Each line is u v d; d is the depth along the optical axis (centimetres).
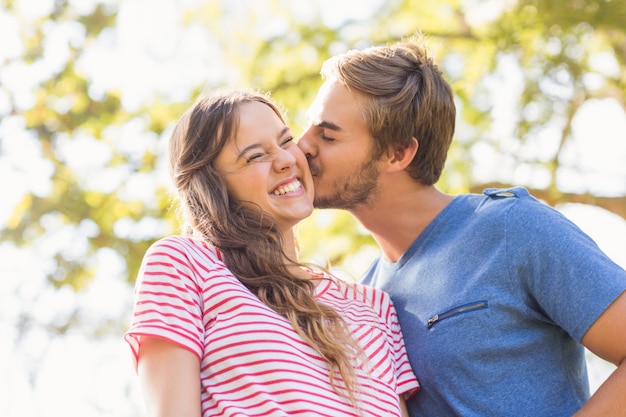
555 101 861
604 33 878
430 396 304
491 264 302
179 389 262
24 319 1080
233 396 266
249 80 961
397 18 973
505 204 310
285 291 284
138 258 976
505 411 294
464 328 300
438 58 922
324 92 330
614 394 275
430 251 318
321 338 278
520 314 299
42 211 1003
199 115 308
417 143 326
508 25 855
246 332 271
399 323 314
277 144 309
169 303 271
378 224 331
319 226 885
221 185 303
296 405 264
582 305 285
